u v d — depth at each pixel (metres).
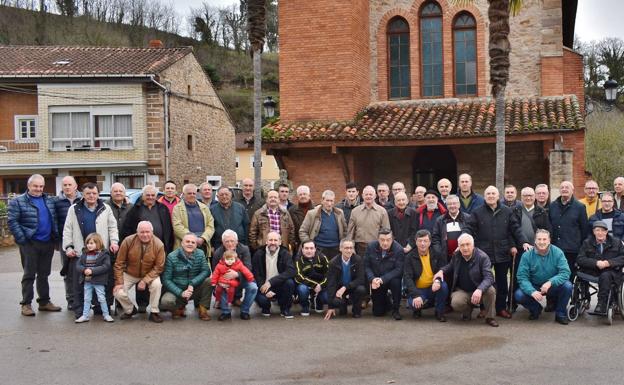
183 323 9.78
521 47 18.02
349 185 11.73
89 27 74.75
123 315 10.07
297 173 17.47
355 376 6.91
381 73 18.80
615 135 33.97
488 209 10.04
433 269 9.97
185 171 33.72
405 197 10.98
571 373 6.90
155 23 83.75
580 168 15.49
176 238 10.55
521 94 17.97
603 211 10.20
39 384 6.75
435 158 18.41
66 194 10.67
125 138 31.09
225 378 6.90
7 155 31.70
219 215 11.01
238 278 10.00
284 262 10.27
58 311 10.72
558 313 9.45
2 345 8.38
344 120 17.23
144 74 30.28
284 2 17.64
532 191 10.56
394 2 18.73
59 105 31.20
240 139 56.75
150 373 7.11
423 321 9.80
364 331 9.13
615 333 8.78
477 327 9.30
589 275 9.57
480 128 15.96
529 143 17.47
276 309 11.01
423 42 18.72
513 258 9.98
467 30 18.45
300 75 17.53
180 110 33.16
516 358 7.54
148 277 9.89
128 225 10.41
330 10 17.30
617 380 6.64
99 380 6.88
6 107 31.98
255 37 14.41
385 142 16.28
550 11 17.78
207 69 70.06
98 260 9.86
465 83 18.50
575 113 16.06
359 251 10.78
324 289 10.38
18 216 10.26
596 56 55.66
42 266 10.58
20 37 67.88
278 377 6.91
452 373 6.97
